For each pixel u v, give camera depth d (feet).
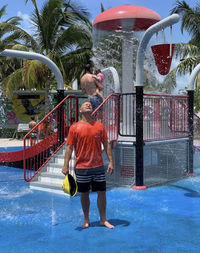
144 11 26.25
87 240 14.71
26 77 65.46
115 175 26.55
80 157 15.88
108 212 19.17
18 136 76.07
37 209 20.12
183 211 19.36
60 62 65.16
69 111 29.86
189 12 69.10
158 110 27.27
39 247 13.96
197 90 67.51
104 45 33.22
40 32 67.72
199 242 14.37
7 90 72.79
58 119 29.63
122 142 26.13
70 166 25.39
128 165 25.98
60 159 27.45
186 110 30.42
